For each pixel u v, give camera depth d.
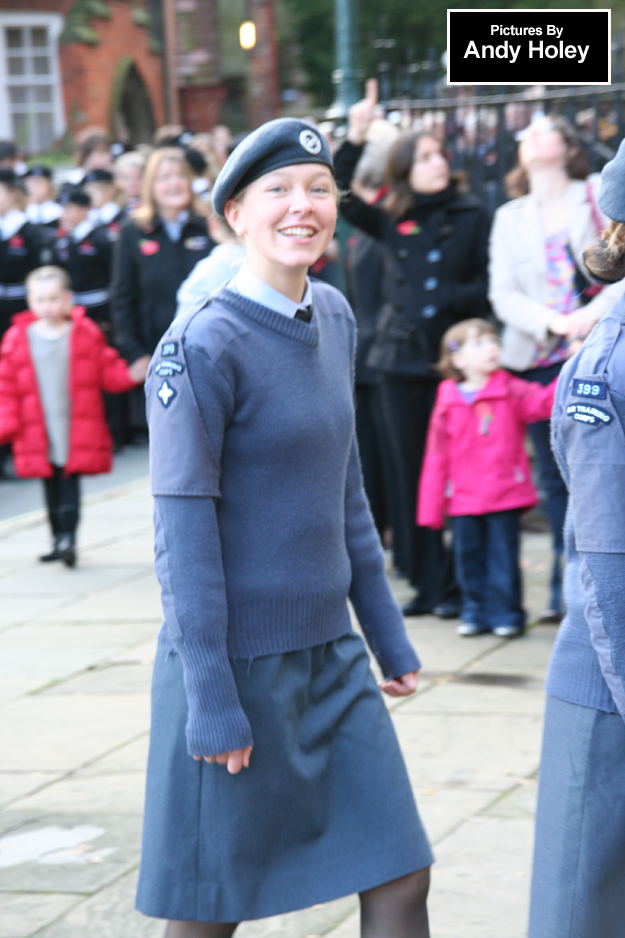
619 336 2.49
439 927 3.68
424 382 6.52
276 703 2.71
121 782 4.88
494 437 6.29
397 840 2.80
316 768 2.78
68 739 5.38
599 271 2.61
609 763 2.58
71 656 6.57
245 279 2.76
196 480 2.61
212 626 2.62
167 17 27.69
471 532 6.40
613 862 2.60
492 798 4.53
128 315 9.33
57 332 8.23
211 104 28.22
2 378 8.23
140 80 26.52
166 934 2.79
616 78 7.89
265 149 2.67
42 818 4.57
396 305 6.46
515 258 6.26
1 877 4.13
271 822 2.72
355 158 6.55
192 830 2.71
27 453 8.27
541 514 8.63
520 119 8.48
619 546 2.44
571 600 2.66
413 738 5.12
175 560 2.62
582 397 2.47
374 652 3.11
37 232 11.87
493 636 6.44
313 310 2.80
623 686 2.47
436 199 6.31
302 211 2.67
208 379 2.62
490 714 5.34
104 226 12.41
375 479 7.75
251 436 2.68
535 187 6.29
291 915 3.80
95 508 10.22
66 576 8.23
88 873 4.13
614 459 2.44
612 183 2.53
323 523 2.78
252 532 2.71
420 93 9.03
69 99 24.59
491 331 6.26
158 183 9.15
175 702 2.75
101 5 24.84
